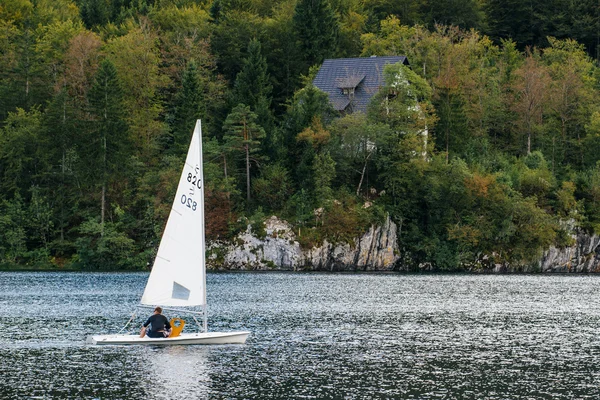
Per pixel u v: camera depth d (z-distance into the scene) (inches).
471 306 7637.8
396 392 3909.9
